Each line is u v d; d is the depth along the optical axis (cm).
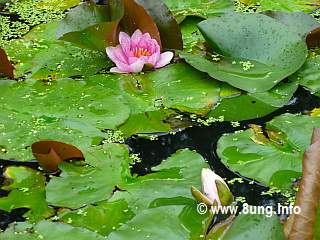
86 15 202
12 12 225
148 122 186
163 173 175
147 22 199
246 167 175
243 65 197
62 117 186
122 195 171
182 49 202
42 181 175
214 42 200
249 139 180
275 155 177
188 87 193
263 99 190
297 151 177
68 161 178
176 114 188
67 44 209
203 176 168
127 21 201
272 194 171
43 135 182
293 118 184
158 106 189
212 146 181
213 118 187
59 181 173
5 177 176
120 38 198
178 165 176
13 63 203
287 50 196
